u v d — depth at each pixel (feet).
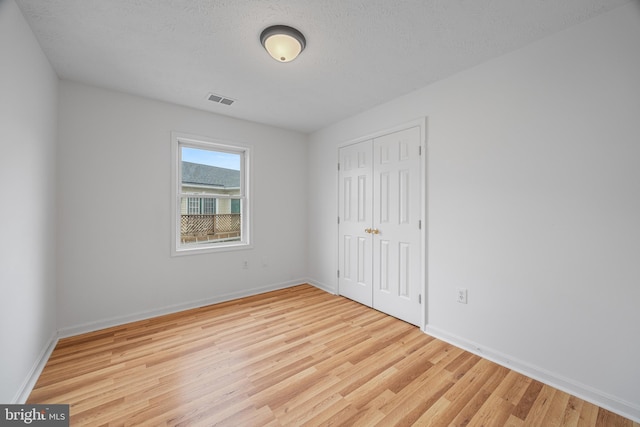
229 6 4.95
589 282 5.22
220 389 5.42
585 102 5.27
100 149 8.14
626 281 4.84
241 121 11.09
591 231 5.21
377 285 9.71
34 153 5.72
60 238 7.51
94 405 4.93
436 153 7.82
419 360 6.53
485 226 6.73
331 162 11.84
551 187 5.70
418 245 8.28
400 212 8.86
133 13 5.11
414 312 8.42
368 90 8.40
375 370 6.11
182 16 5.21
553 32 5.63
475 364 6.38
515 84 6.24
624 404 4.81
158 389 5.40
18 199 4.94
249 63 6.89
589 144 5.23
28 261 5.43
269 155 11.96
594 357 5.16
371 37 5.85
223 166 11.05
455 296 7.34
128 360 6.42
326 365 6.29
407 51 6.36
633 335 4.76
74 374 5.86
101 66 6.98
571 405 5.06
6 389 4.48
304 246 13.23
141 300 8.84
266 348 7.04
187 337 7.61
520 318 6.13
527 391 5.44
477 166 6.89
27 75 5.32
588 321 5.23
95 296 8.06
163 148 9.25
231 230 11.30
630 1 4.78
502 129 6.44
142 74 7.42
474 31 5.62
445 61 6.77
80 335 7.68
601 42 5.09
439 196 7.74
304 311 9.59
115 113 8.39
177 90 8.41
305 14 5.16
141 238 8.84
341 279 11.35
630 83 4.81
